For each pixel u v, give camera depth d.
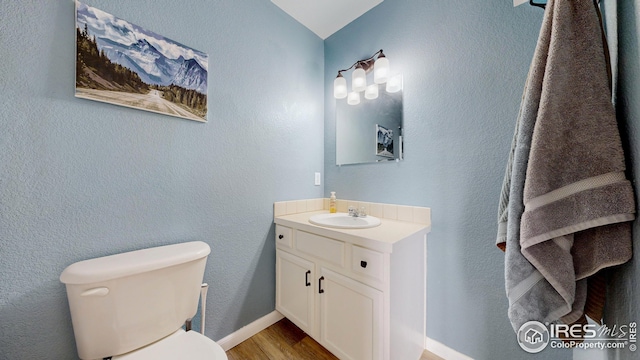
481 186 1.20
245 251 1.47
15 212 0.81
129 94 1.02
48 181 0.86
